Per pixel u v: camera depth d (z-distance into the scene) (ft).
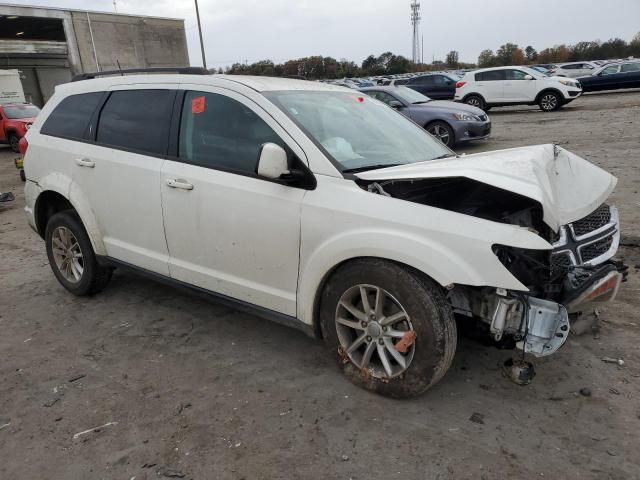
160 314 13.89
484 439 8.68
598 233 9.91
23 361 11.76
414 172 9.46
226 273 11.32
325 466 8.25
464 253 8.35
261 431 9.11
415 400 9.77
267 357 11.53
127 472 8.29
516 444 8.55
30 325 13.55
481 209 10.10
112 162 12.91
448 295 9.53
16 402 10.23
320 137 10.45
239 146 10.91
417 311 8.85
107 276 14.79
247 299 11.13
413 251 8.63
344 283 9.66
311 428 9.13
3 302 15.10
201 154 11.48
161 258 12.46
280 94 11.21
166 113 12.22
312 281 9.94
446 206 10.27
